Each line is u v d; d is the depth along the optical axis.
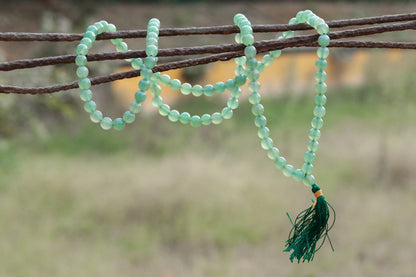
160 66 1.46
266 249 7.34
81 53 1.39
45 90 1.41
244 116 12.55
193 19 15.57
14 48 10.52
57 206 8.14
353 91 13.74
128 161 9.93
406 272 6.61
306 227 1.74
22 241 7.11
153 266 6.90
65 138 11.00
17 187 8.55
